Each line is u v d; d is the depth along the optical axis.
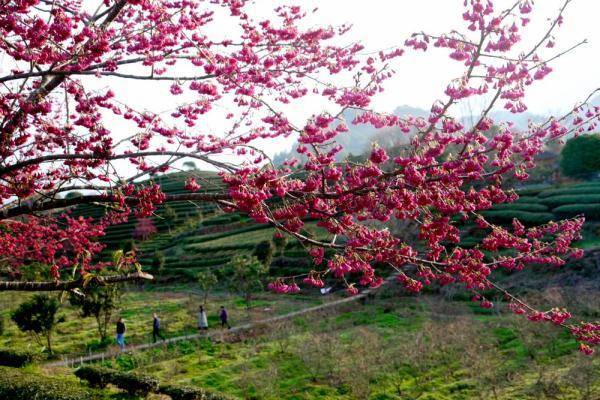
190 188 6.33
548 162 42.19
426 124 6.34
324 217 6.02
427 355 15.85
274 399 14.36
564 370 13.45
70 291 6.71
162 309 29.00
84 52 6.12
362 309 26.53
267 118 6.62
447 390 13.68
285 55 7.73
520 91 5.40
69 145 7.43
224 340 21.88
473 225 32.50
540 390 12.67
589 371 12.23
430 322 19.48
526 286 24.66
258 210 5.46
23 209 6.78
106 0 7.21
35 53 6.54
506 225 32.16
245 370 16.83
